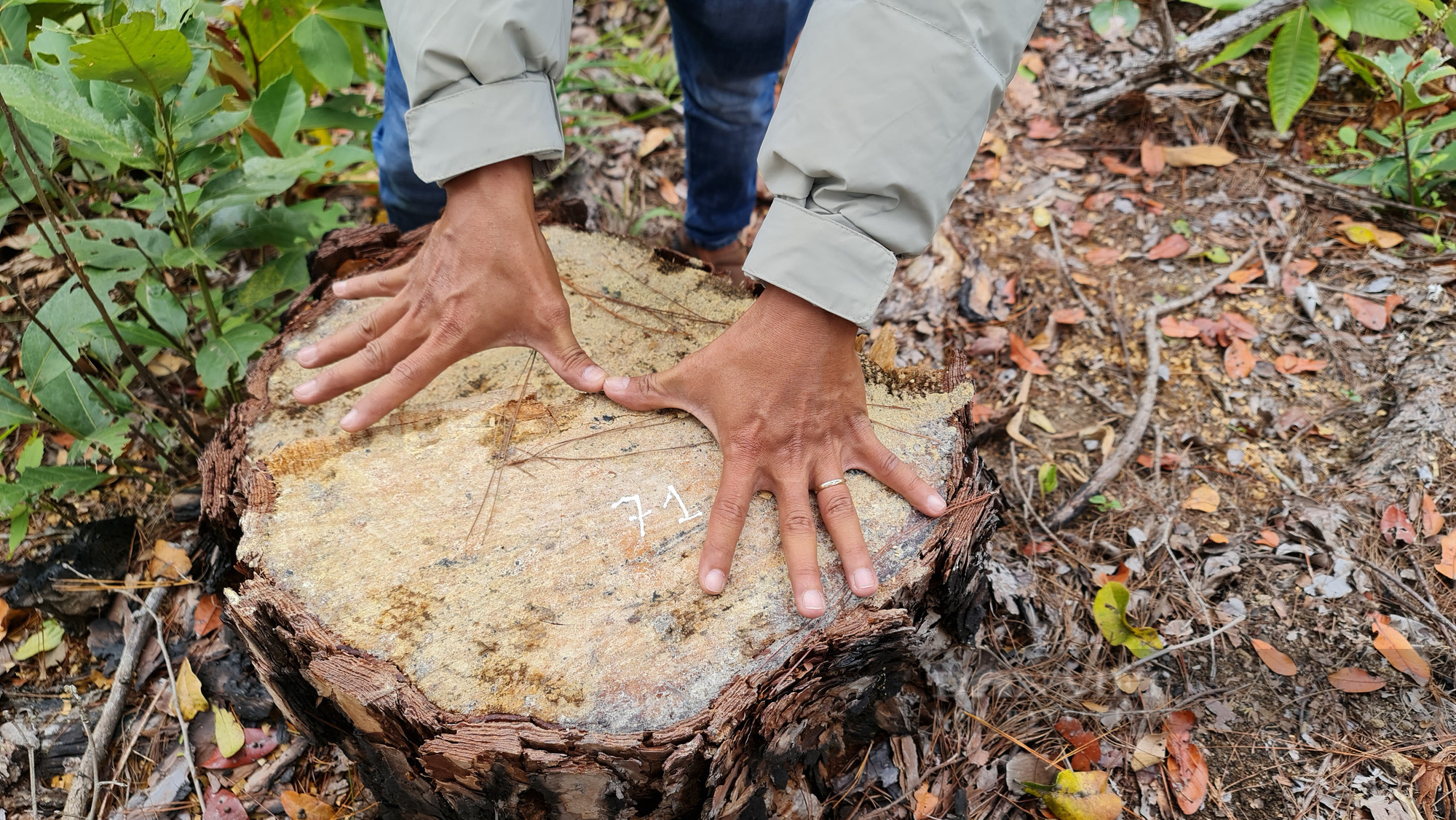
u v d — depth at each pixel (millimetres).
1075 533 912
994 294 1129
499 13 561
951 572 621
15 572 848
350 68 962
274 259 859
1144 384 1026
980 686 796
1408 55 1230
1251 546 882
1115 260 1154
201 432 944
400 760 585
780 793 697
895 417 685
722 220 1078
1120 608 796
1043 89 1379
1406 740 745
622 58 1399
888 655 598
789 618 579
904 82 510
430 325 639
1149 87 1343
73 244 753
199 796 732
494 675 553
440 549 604
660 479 640
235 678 786
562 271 790
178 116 706
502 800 563
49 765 757
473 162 594
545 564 599
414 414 679
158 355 1011
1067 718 778
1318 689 783
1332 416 973
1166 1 1450
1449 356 964
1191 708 778
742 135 961
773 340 578
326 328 749
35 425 901
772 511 625
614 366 710
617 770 534
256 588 585
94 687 804
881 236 545
